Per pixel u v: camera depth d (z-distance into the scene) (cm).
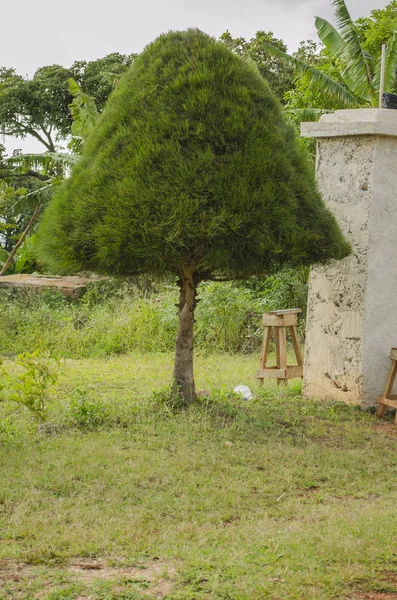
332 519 472
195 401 783
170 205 652
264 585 371
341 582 382
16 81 3300
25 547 417
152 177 662
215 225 643
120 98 731
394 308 870
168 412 741
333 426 755
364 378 848
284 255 687
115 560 405
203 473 566
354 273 858
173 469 569
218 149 686
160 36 750
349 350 863
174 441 652
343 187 870
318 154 898
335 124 862
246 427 710
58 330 1341
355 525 459
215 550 421
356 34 1811
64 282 1678
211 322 1345
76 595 359
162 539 436
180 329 779
